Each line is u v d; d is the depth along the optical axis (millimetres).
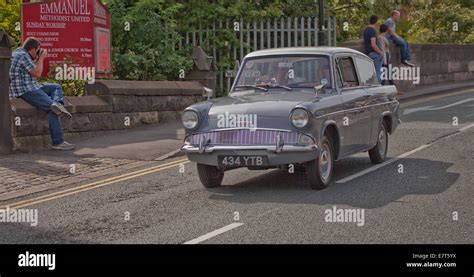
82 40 14914
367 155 12055
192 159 9164
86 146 12914
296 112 8789
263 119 8898
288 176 10266
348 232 7152
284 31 20578
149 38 17703
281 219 7723
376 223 7477
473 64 27641
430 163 10984
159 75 17281
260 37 20516
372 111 10703
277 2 21359
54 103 12367
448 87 23391
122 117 14820
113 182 10031
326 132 9367
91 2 14969
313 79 9953
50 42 14734
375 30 19594
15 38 16031
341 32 25375
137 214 8156
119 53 17312
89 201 8883
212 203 8617
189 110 9203
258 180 10016
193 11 20031
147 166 11188
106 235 7297
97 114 14180
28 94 12453
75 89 15297
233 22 20266
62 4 14773
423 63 24422
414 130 14320
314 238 6965
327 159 9359
